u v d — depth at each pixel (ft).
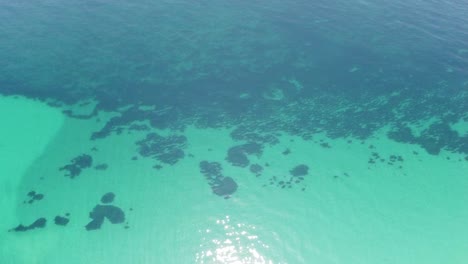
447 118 127.34
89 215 99.55
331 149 118.01
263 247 95.30
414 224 100.27
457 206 104.58
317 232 98.32
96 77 137.80
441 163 115.03
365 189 108.06
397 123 125.59
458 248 95.66
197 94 132.46
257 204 103.91
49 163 111.65
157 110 127.34
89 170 110.22
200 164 112.78
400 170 112.88
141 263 90.89
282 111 128.36
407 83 137.28
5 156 112.68
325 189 107.76
